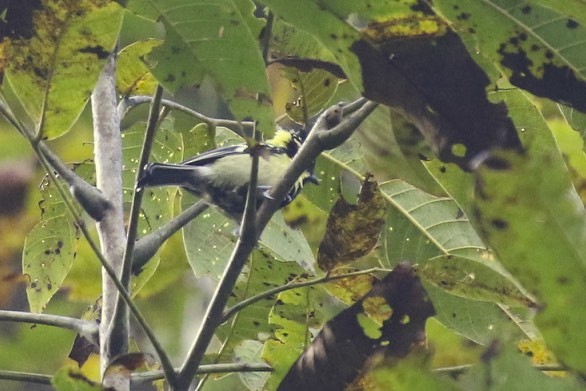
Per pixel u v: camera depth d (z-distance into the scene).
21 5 4.02
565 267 3.46
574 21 3.61
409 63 3.80
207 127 6.88
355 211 4.72
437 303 5.68
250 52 3.94
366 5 3.65
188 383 4.50
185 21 3.92
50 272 6.54
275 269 5.82
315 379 4.49
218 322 4.51
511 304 4.89
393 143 5.32
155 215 7.08
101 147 5.86
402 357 4.17
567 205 3.47
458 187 4.73
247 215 4.43
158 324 9.88
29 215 9.91
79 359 6.25
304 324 5.55
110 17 4.06
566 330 3.54
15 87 4.22
